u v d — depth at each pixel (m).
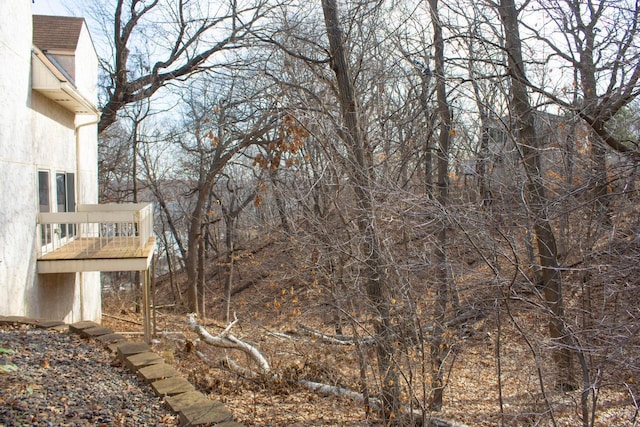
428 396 8.02
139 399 5.39
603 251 6.53
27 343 7.12
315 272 8.53
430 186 8.53
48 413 4.80
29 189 10.88
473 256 7.41
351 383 9.76
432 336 7.71
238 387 10.09
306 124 9.03
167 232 37.03
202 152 22.34
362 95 10.32
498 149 7.49
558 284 7.27
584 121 7.28
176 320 19.02
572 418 7.98
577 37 7.76
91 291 16.39
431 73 8.16
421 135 9.84
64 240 13.57
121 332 15.17
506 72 7.80
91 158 17.22
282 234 9.45
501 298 6.84
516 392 8.80
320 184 8.71
